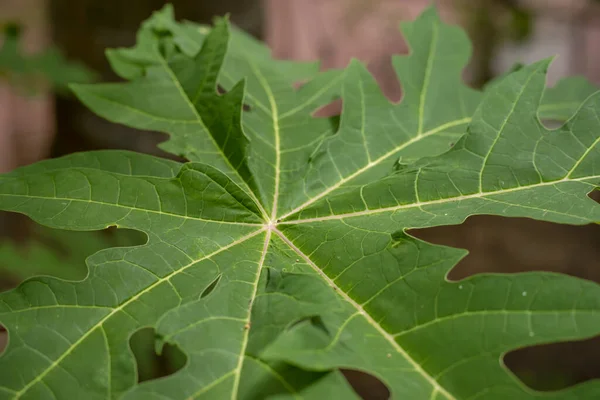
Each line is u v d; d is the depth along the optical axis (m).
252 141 0.66
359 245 0.55
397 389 0.45
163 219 0.58
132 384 0.49
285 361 0.47
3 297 0.51
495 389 0.45
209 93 0.67
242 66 0.75
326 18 2.30
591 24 2.69
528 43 2.63
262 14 1.35
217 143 0.65
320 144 0.64
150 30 0.74
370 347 0.48
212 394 0.46
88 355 0.50
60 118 1.42
